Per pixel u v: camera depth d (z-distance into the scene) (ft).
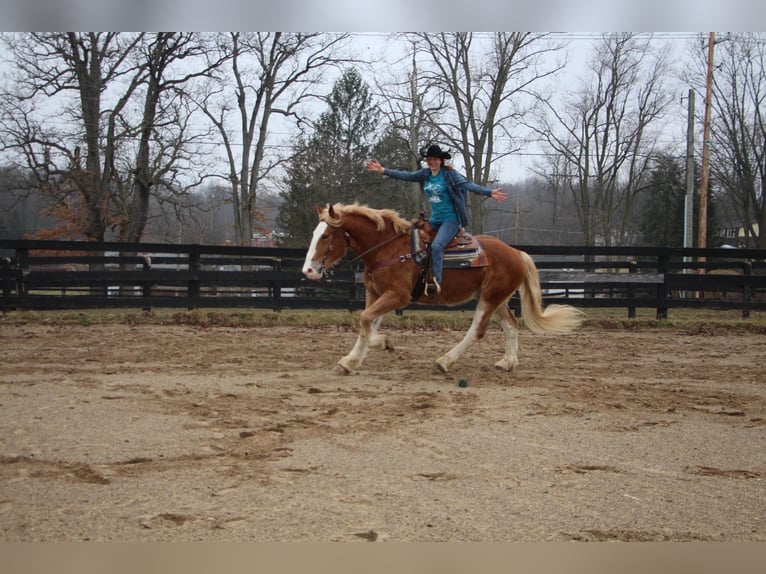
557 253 51.88
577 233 169.37
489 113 102.53
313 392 24.81
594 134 114.83
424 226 28.73
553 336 44.55
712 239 125.59
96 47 86.02
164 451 17.10
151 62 89.30
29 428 18.83
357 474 15.71
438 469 16.24
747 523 13.41
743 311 55.42
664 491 15.06
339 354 34.32
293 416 21.09
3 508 13.19
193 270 49.55
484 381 27.94
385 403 23.25
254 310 54.24
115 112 91.04
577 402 24.09
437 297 29.22
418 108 101.09
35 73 85.20
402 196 110.63
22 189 92.48
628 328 49.52
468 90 102.12
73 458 16.31
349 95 127.13
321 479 15.30
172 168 94.43
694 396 25.55
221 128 101.60
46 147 89.71
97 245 48.93
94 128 89.20
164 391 24.27
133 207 94.89
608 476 16.02
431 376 28.81
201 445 17.71
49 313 48.39
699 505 14.25
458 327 47.60
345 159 111.45
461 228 29.12
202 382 26.22
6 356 31.35
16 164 89.97
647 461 17.26
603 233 124.88
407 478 15.53
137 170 92.43
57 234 95.14
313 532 12.53
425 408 22.61
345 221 27.78
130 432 18.74
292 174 106.11
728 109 113.80
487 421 21.04
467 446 18.21
